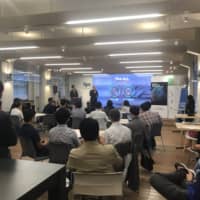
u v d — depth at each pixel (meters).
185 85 13.37
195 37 6.01
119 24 5.91
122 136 3.33
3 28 5.02
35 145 3.72
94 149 2.31
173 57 9.49
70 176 2.42
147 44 7.22
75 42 6.35
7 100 10.35
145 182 4.01
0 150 2.29
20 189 0.77
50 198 0.92
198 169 1.96
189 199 1.88
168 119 13.23
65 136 3.08
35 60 10.61
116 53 7.88
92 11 4.11
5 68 10.34
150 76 15.13
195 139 5.11
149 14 3.96
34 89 13.41
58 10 4.38
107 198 2.89
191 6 3.74
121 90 15.72
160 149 6.38
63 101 7.68
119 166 2.68
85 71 14.56
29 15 4.56
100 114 5.73
